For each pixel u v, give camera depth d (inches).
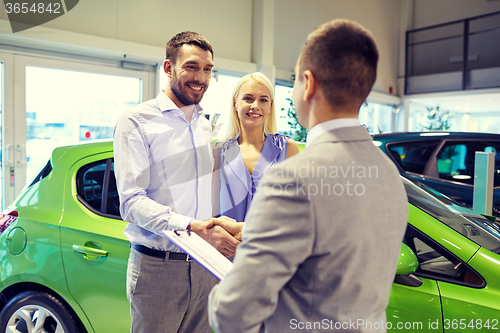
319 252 26.9
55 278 70.4
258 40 253.3
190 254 37.7
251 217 28.2
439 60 418.3
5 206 161.9
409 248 55.7
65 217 72.0
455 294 54.9
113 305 66.0
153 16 202.7
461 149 139.9
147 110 55.5
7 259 75.6
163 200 55.4
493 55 386.9
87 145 77.0
